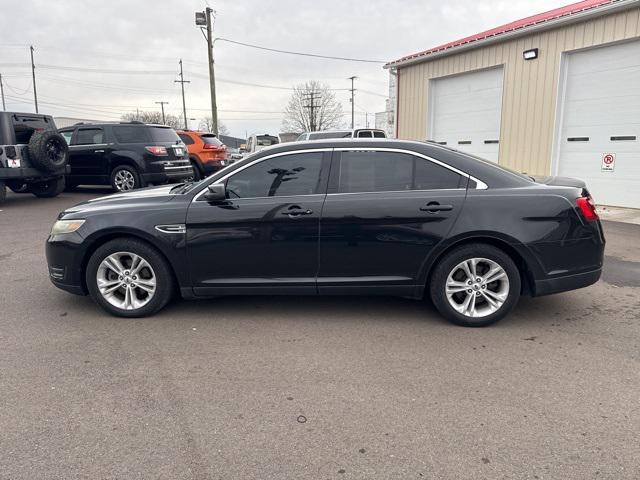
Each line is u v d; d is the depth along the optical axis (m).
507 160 12.19
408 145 4.13
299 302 4.77
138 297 4.43
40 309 4.63
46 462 2.45
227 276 4.25
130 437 2.65
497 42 11.97
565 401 2.95
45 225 8.89
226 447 2.57
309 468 2.40
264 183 4.20
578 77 10.52
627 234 7.56
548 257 3.94
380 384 3.18
